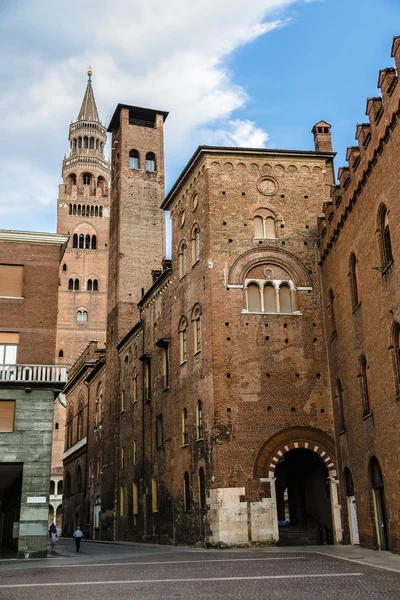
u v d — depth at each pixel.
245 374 38.69
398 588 17.42
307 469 42.19
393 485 28.86
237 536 35.59
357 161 33.75
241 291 40.19
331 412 39.03
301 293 40.97
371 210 31.72
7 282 40.31
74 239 124.25
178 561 28.19
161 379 49.53
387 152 29.25
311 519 41.25
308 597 16.34
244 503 36.22
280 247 41.56
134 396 57.97
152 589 18.73
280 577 20.75
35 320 39.94
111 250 72.88
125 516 57.59
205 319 40.34
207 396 38.88
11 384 36.97
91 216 126.38
